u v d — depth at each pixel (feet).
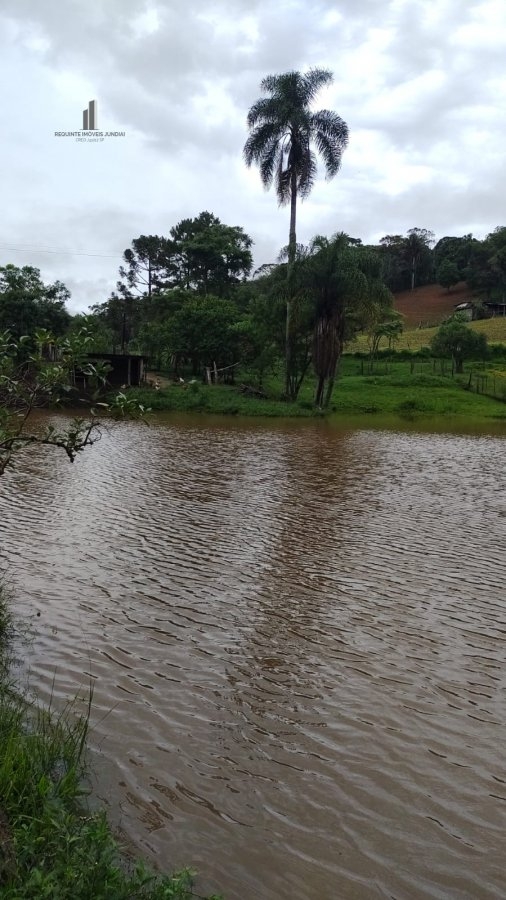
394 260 422.82
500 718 20.33
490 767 17.87
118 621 26.40
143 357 156.04
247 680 22.09
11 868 10.96
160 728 18.84
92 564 33.42
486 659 24.30
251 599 29.53
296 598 29.86
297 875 13.80
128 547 36.65
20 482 53.98
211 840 14.60
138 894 11.52
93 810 15.05
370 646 25.09
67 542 37.06
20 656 22.79
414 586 31.86
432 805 16.25
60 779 15.67
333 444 89.97
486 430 117.50
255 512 46.42
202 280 255.91
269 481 59.11
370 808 16.02
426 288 421.18
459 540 40.34
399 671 23.17
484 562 35.94
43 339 21.49
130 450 76.79
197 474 61.41
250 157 135.74
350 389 176.35
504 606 29.55
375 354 240.94
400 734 19.25
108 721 18.98
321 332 136.87
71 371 22.29
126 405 22.02
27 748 15.94
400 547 38.52
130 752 17.56
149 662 22.99
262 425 115.24
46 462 64.44
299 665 23.32
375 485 58.85
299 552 36.96
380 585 31.91
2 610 26.11
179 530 40.73
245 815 15.51
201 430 103.76
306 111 133.39
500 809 16.20
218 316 176.35
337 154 134.31
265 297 158.61
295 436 98.84
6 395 22.63
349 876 13.87
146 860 13.74
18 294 161.99
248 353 171.12
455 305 374.63
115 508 45.96
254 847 14.49
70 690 20.66
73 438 22.04
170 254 257.75
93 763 16.92
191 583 31.30
